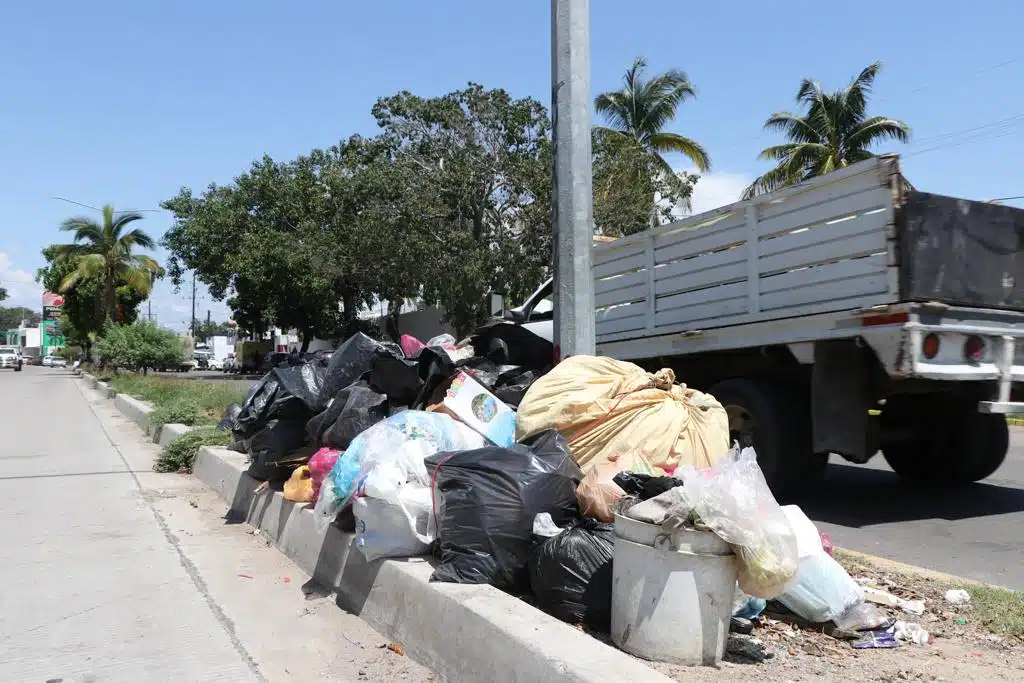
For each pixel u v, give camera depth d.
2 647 4.19
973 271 6.31
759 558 3.22
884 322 6.08
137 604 4.87
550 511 4.04
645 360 8.59
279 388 6.71
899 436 8.26
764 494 3.33
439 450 4.75
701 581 3.28
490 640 3.32
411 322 43.62
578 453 5.30
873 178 6.16
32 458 11.32
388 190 29.62
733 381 7.52
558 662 2.94
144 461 11.02
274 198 42.56
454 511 4.07
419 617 3.89
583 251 6.28
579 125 6.28
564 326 6.28
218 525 7.02
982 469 8.30
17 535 6.61
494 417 5.53
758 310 7.14
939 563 5.73
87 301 49.25
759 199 7.08
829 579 3.87
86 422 17.41
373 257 32.06
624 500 3.56
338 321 45.03
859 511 7.52
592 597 3.67
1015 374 6.55
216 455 8.76
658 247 8.29
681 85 36.81
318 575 5.18
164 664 3.97
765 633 3.85
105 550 6.13
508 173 28.67
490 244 29.88
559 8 6.27
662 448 5.21
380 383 5.77
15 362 61.62
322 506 4.89
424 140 30.20
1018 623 4.09
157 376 34.03
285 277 41.44
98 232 42.19
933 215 6.12
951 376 6.15
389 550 4.37
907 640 3.89
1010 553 6.00
